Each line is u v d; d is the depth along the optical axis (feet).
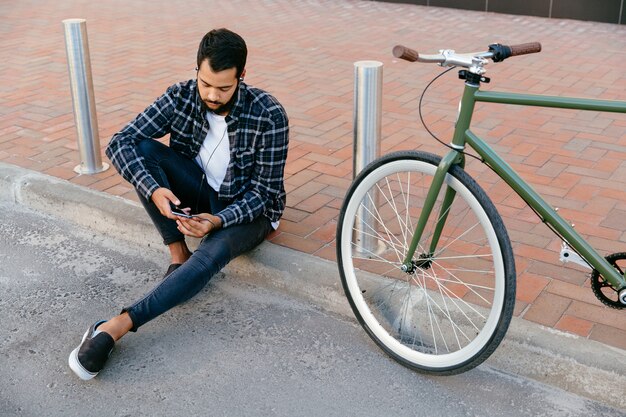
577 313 10.31
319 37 26.55
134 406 9.23
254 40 26.20
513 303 8.64
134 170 10.74
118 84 21.13
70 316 11.16
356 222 11.94
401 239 12.44
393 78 21.40
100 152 15.26
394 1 32.55
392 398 9.32
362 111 11.32
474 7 30.48
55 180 14.71
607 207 13.38
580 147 16.11
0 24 29.22
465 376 9.71
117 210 13.43
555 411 9.04
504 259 8.61
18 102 19.51
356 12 30.94
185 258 11.63
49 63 23.29
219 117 10.85
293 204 13.74
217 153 11.11
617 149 15.98
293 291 11.57
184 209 10.48
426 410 9.09
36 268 12.50
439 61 8.65
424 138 16.84
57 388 9.57
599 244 12.12
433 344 10.36
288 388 9.52
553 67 22.03
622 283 8.96
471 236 12.48
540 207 9.02
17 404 9.29
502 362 9.79
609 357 9.20
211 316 11.09
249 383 9.62
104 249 13.12
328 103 19.38
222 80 9.97
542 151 15.93
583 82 20.51
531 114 18.19
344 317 11.09
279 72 22.20
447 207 9.41
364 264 11.73
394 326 10.59
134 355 10.18
